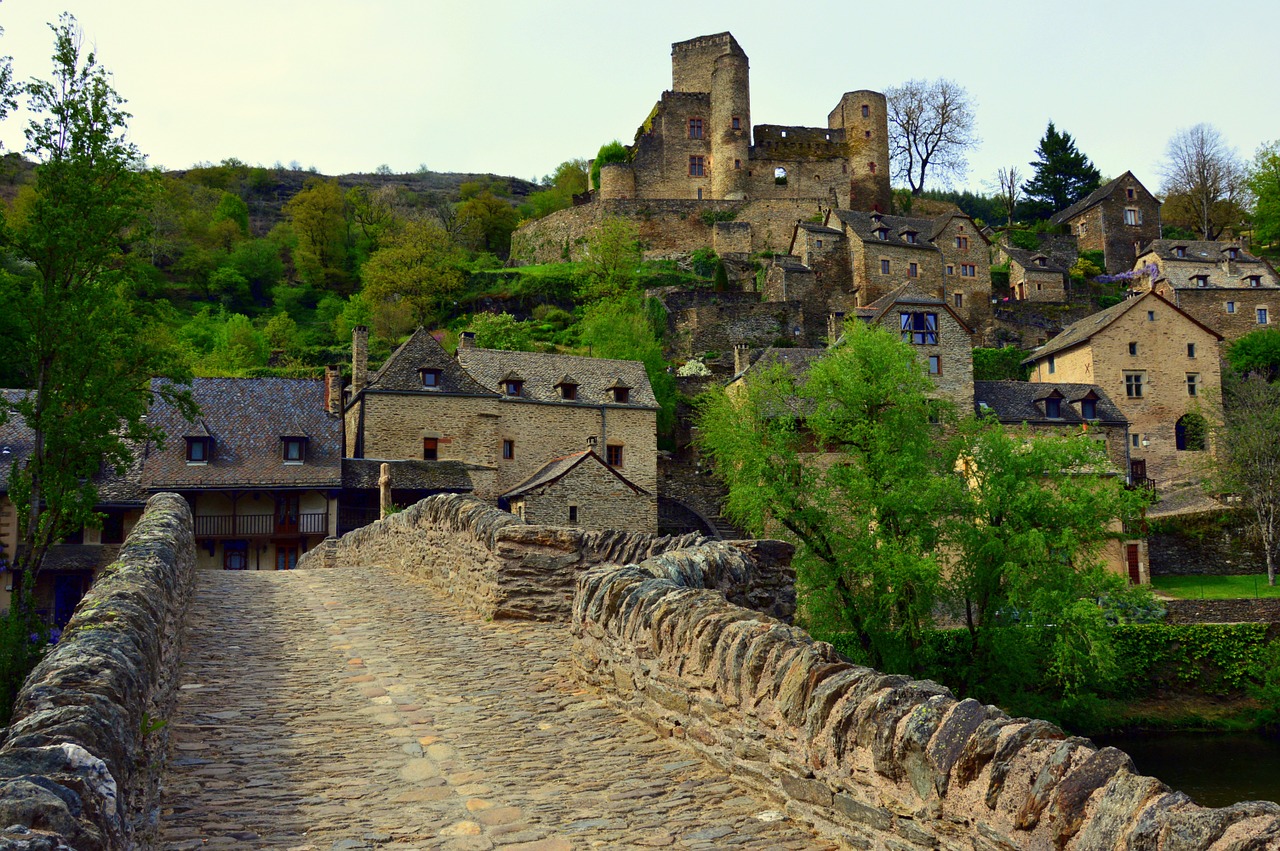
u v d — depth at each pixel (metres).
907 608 25.70
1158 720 31.88
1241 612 34.81
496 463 47.16
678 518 51.69
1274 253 93.38
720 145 89.06
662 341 69.62
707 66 93.19
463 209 118.44
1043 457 27.25
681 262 83.12
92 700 4.70
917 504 25.38
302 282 105.25
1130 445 58.34
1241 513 45.78
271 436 41.91
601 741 7.63
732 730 6.80
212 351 75.56
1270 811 3.61
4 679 18.77
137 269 26.39
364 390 45.06
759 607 10.88
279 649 10.73
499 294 80.06
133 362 25.03
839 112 94.25
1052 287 80.19
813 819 5.86
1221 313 72.56
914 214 97.38
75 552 36.59
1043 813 4.35
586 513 42.28
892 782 5.27
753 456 27.89
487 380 49.31
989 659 26.58
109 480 38.28
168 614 8.85
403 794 6.36
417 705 8.55
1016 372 68.00
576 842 5.61
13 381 42.25
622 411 50.59
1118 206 88.62
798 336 70.44
